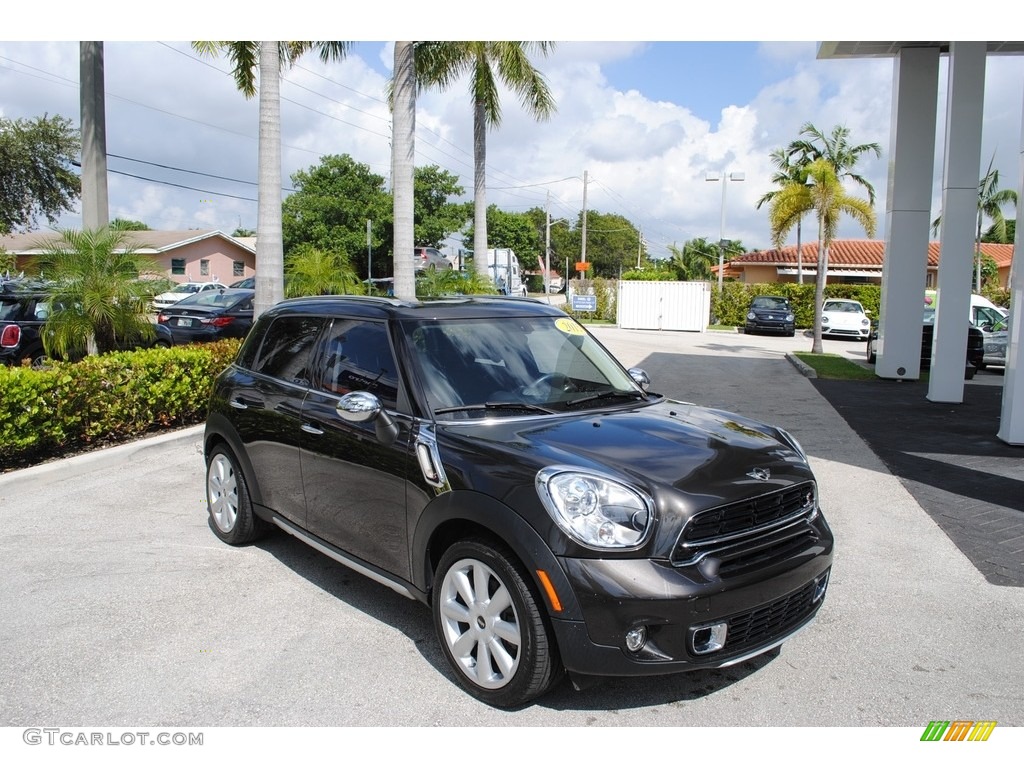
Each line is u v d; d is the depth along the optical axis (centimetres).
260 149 1205
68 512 617
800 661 386
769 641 333
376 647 395
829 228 2097
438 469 357
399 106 1434
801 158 3055
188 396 905
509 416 390
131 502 645
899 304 1523
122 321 978
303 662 379
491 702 339
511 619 332
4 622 423
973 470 773
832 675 372
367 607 443
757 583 322
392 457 384
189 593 461
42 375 717
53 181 3306
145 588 468
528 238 7344
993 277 4309
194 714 335
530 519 315
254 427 496
